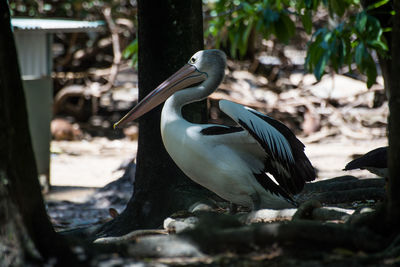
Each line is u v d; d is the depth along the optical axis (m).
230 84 33.84
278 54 37.03
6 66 6.28
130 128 30.64
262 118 9.59
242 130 9.50
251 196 9.62
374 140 28.88
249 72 35.97
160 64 11.31
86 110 34.03
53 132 29.86
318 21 35.31
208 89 10.44
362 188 11.23
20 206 6.29
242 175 9.50
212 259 6.80
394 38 6.81
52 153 26.52
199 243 7.07
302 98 32.47
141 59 11.49
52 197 18.56
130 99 33.47
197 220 8.70
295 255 6.73
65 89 32.75
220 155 9.46
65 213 16.25
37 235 6.54
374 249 6.80
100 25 21.14
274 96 33.25
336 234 6.84
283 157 9.28
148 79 11.42
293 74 35.94
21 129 6.46
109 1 33.81
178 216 10.41
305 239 6.89
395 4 6.83
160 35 11.27
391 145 6.79
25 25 18.80
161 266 6.49
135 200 11.54
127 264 6.47
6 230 6.20
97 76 35.31
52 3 34.88
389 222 6.93
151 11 11.25
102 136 31.25
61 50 36.44
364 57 11.92
